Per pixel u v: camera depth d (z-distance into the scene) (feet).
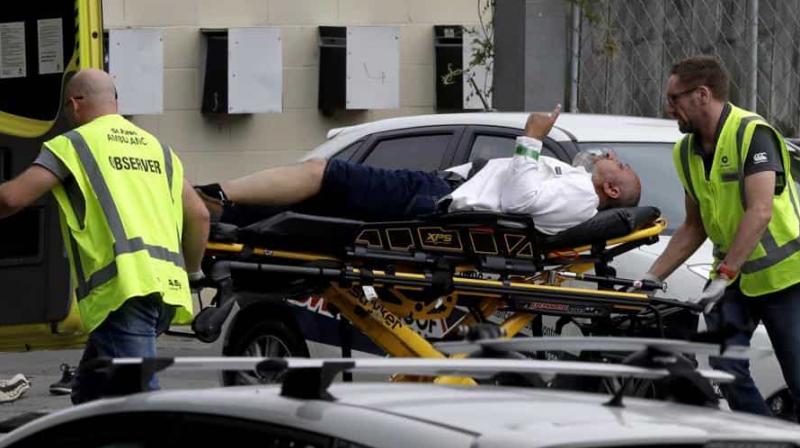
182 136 124.16
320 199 62.69
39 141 79.61
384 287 59.21
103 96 56.29
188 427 30.71
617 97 107.24
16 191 53.57
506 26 108.17
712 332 35.86
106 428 32.17
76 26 77.77
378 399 30.07
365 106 124.47
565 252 62.44
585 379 39.63
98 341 54.70
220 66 123.44
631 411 30.37
